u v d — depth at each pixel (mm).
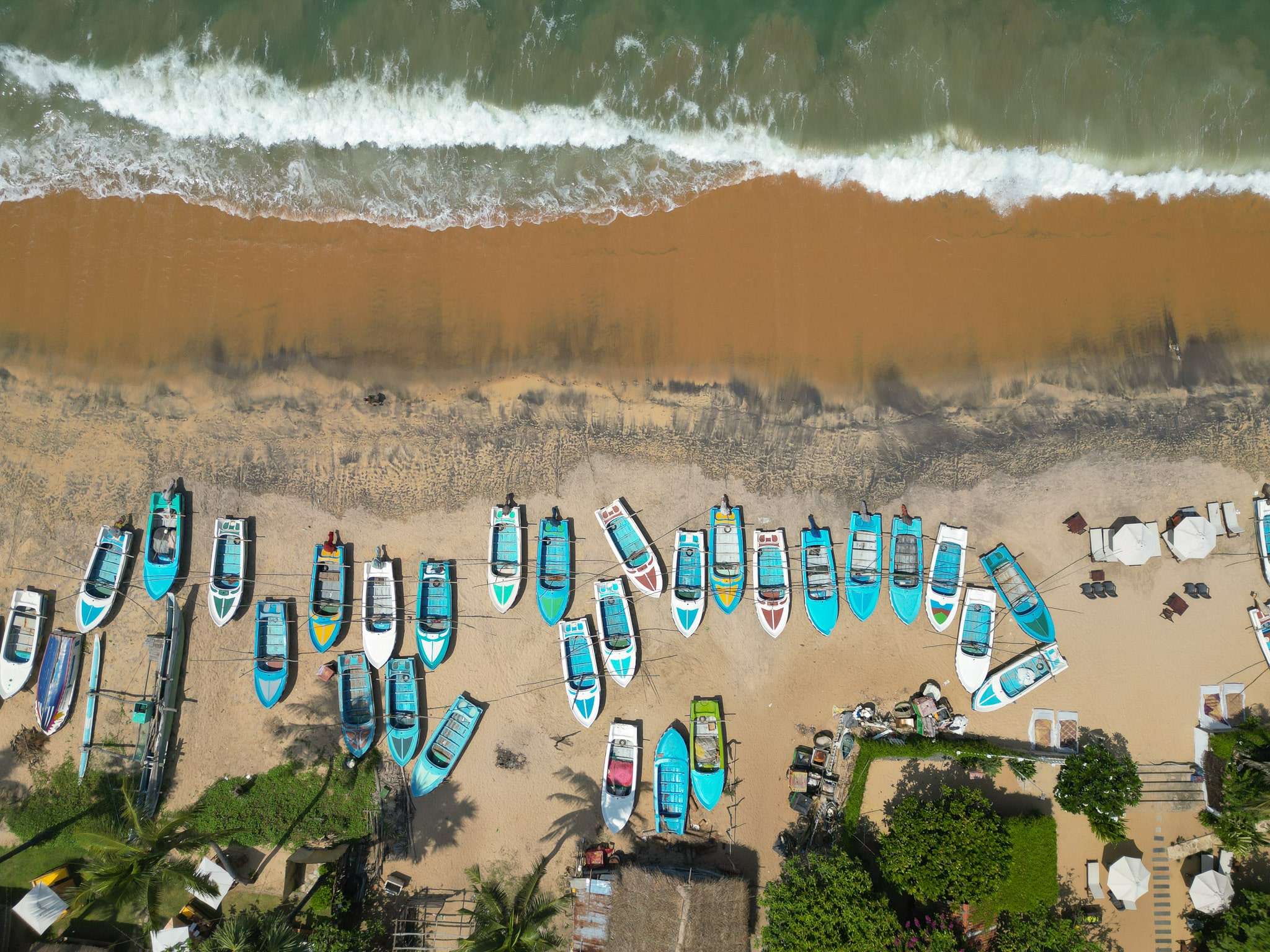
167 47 30125
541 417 29922
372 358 29984
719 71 30297
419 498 29688
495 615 29328
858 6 30094
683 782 28719
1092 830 28203
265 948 26047
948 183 30234
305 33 30234
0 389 29578
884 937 25516
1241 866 28188
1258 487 29297
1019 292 30141
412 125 30266
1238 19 30266
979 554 29391
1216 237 30109
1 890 28062
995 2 30328
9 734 28719
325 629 28812
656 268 30172
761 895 28250
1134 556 28547
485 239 30234
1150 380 29812
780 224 30281
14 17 30094
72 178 30031
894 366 30125
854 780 28328
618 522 29578
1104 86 30250
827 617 29312
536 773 29016
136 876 24891
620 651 29094
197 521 29484
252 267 30094
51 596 29141
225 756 28766
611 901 27125
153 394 29766
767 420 29953
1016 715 28953
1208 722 28766
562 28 30344
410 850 28656
